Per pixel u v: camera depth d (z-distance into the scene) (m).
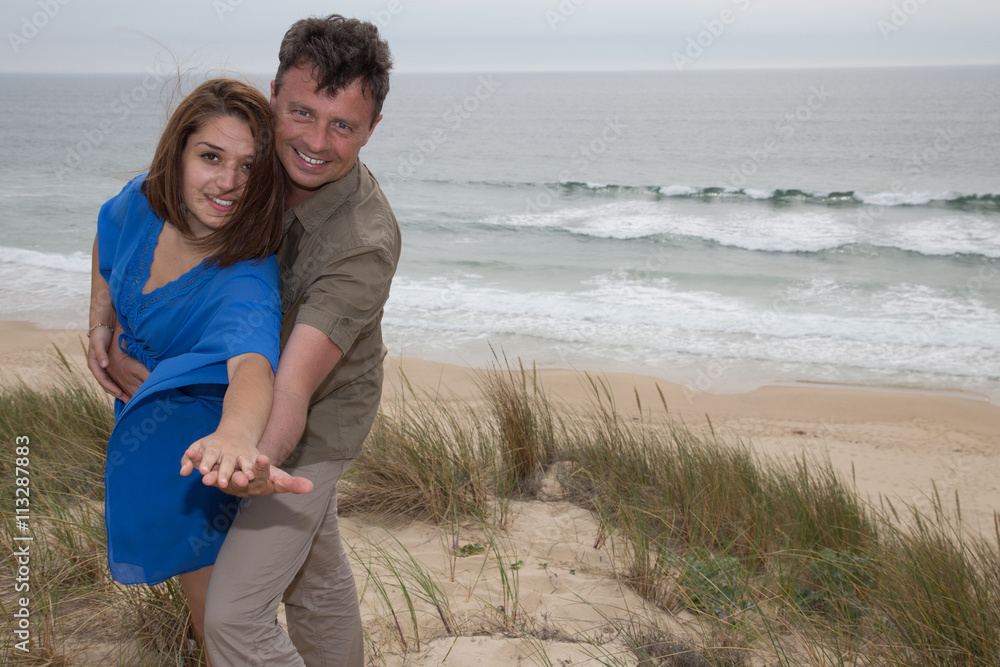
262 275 1.67
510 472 4.50
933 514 6.40
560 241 20.06
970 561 3.80
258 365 1.50
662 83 168.75
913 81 145.38
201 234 1.69
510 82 196.25
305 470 1.79
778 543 3.96
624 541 3.63
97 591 2.67
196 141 1.60
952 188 28.16
